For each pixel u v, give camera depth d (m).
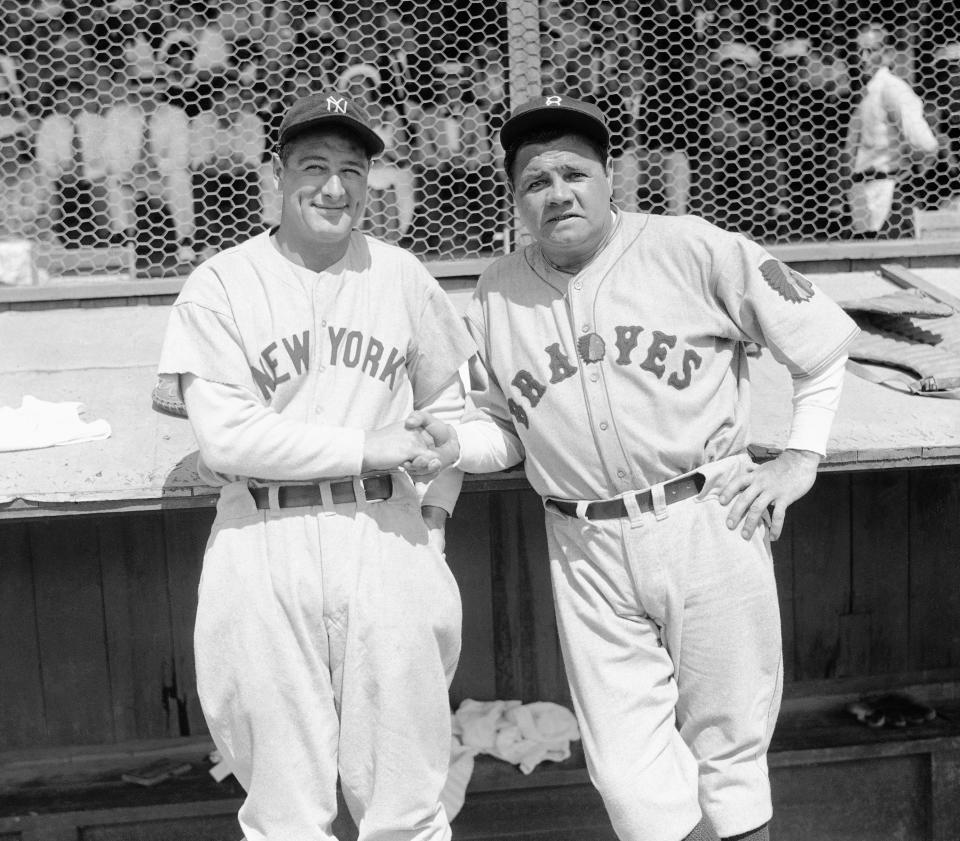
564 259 2.29
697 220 2.29
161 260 3.68
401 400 2.24
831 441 2.58
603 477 2.27
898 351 2.98
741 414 2.32
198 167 3.75
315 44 3.78
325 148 2.07
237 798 2.97
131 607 3.14
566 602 2.36
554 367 2.28
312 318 2.13
